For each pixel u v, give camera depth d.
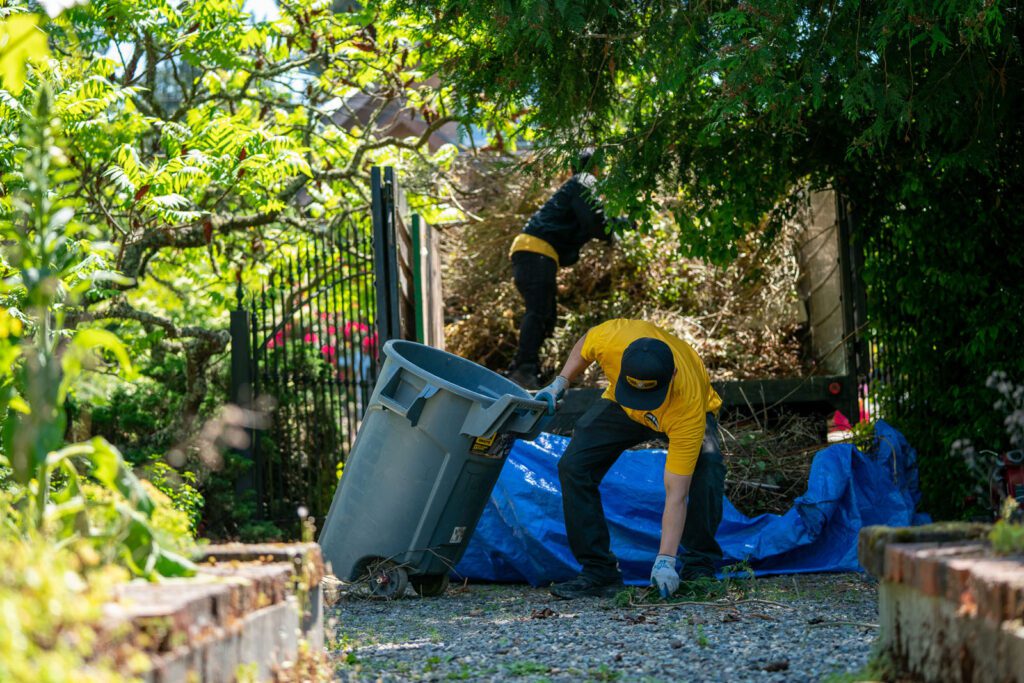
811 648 4.53
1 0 6.59
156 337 9.40
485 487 6.87
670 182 8.76
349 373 11.21
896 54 7.03
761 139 8.58
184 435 9.17
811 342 11.56
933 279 8.41
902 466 8.30
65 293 5.30
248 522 8.91
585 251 12.34
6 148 6.03
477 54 8.59
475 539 7.72
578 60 8.23
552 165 8.52
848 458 7.96
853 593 6.41
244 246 12.17
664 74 7.45
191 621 2.58
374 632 5.48
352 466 6.92
